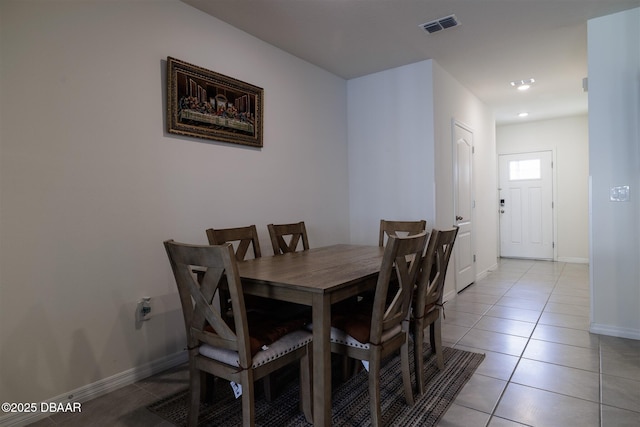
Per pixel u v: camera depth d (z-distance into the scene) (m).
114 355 2.15
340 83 4.12
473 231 4.74
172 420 1.81
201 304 1.56
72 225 1.98
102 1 2.10
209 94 2.66
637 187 2.72
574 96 4.93
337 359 2.48
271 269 2.00
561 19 2.83
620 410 1.80
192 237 2.58
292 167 3.46
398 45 3.27
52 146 1.90
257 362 1.53
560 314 3.37
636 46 2.69
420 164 3.70
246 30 2.94
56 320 1.91
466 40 3.19
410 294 1.88
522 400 1.91
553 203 6.47
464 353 2.53
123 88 2.19
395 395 2.00
